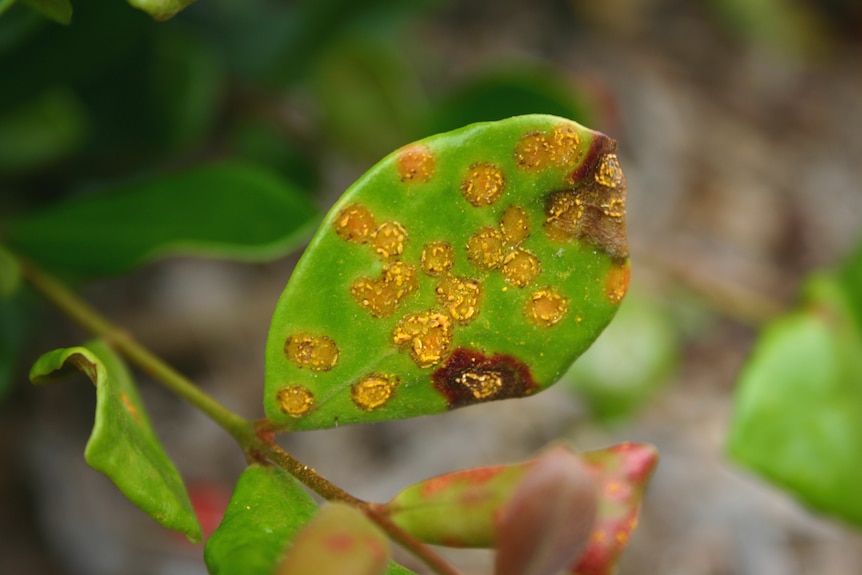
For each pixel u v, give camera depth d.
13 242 0.28
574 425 0.46
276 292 0.46
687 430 0.48
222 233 0.28
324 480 0.23
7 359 0.30
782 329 0.32
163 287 0.45
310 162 0.39
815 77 0.65
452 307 0.23
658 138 0.58
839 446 0.31
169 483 0.23
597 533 0.23
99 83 0.33
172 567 0.38
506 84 0.33
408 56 0.51
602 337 0.40
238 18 0.38
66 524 0.38
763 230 0.57
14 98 0.30
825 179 0.61
